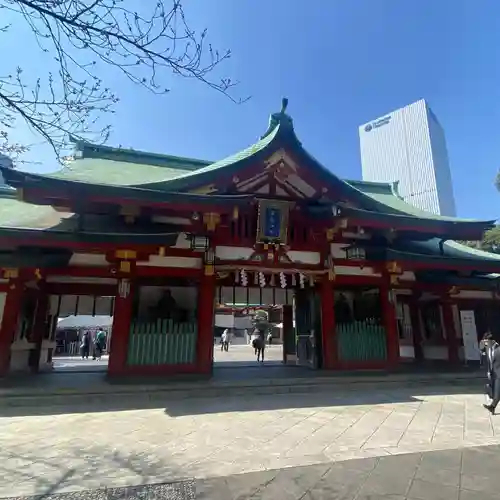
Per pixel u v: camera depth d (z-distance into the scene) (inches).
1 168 398.3
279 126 506.9
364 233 588.4
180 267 496.4
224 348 1428.4
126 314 463.2
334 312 584.4
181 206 462.3
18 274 452.4
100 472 204.7
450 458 229.0
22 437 270.7
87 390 398.9
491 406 357.4
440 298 670.5
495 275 669.9
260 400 404.5
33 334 542.3
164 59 191.8
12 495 175.8
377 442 261.0
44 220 486.6
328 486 188.5
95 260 483.5
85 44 182.7
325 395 436.1
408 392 461.4
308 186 545.6
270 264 530.6
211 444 254.2
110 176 574.6
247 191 537.6
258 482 192.4
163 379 456.4
